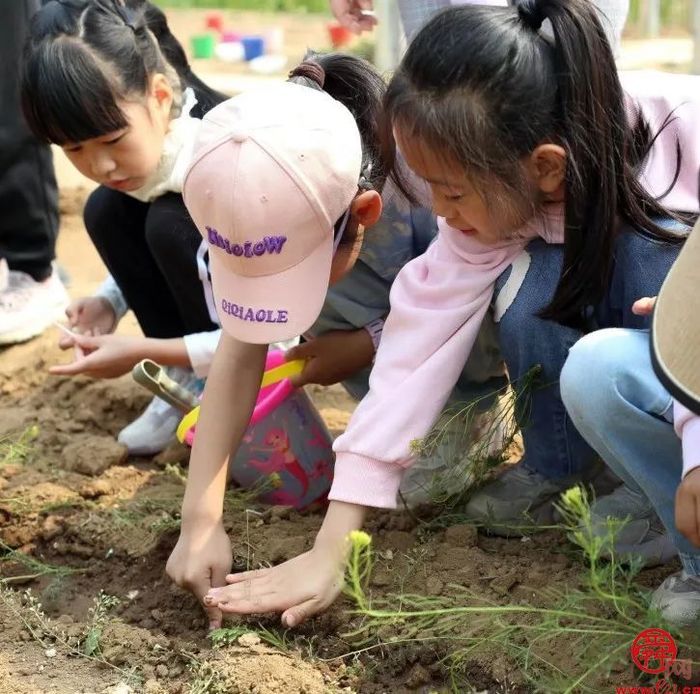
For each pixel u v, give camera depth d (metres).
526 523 2.08
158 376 2.14
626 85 1.92
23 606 2.04
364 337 2.19
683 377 1.47
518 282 1.93
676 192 1.88
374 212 1.86
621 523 1.66
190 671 1.80
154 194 2.39
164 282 2.65
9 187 2.96
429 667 1.79
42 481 2.37
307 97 1.78
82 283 3.46
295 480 2.20
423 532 2.09
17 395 2.84
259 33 7.34
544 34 1.76
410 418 1.87
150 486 2.37
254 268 1.76
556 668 1.69
